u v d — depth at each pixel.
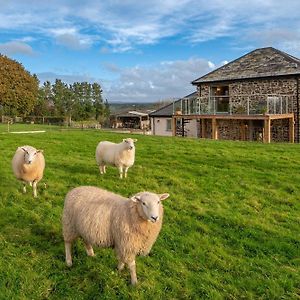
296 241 7.46
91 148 17.62
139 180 11.45
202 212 8.84
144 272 6.24
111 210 5.91
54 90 93.12
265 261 6.70
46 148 17.45
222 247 7.21
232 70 30.56
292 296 5.71
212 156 15.38
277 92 27.16
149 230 5.69
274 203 9.75
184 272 6.27
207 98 30.64
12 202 9.31
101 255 6.69
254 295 5.75
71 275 6.15
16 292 5.71
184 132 35.00
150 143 19.50
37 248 6.96
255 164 13.94
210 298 5.62
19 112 61.62
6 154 15.48
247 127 28.62
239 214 8.80
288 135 26.77
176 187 10.95
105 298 5.59
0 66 56.09
